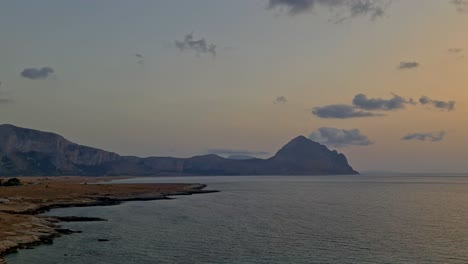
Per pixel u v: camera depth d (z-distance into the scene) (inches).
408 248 2247.8
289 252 2148.1
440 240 2479.1
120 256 2038.6
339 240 2471.7
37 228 2578.7
